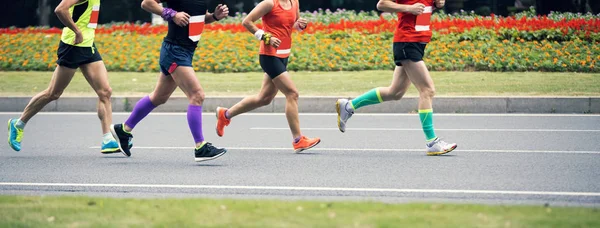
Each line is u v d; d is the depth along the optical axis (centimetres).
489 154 2664
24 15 7138
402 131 3338
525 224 1429
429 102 2638
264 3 2630
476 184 2106
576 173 2277
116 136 2611
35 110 2695
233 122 3700
